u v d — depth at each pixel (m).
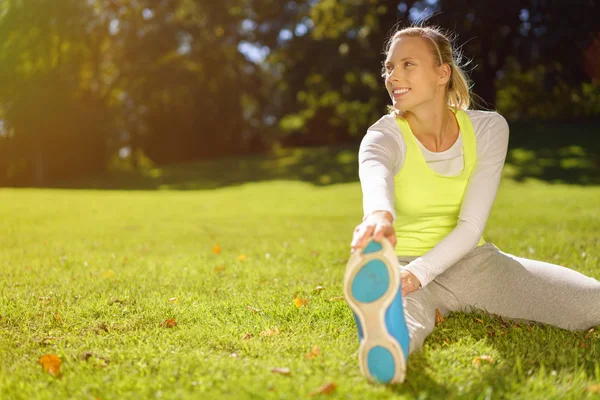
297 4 33.00
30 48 31.11
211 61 36.06
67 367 2.63
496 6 24.23
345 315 3.44
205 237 8.91
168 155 37.88
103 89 35.69
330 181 23.06
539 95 31.44
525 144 24.50
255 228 10.18
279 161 28.81
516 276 3.08
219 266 5.62
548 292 3.03
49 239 8.66
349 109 34.50
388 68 2.95
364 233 2.28
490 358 2.62
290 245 7.53
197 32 34.81
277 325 3.32
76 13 31.47
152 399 2.25
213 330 3.21
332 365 2.53
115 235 9.28
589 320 2.99
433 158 2.98
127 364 2.62
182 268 5.62
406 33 2.90
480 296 3.12
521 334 2.95
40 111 31.84
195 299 4.07
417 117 2.96
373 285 2.25
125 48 33.66
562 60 25.08
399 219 3.10
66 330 3.29
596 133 25.17
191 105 36.19
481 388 2.31
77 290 4.40
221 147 37.97
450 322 3.10
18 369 2.62
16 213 12.80
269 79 39.28
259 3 33.19
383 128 2.97
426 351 2.71
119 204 15.73
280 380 2.35
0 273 5.30
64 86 32.50
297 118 38.88
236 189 22.94
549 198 14.28
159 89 34.75
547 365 2.56
